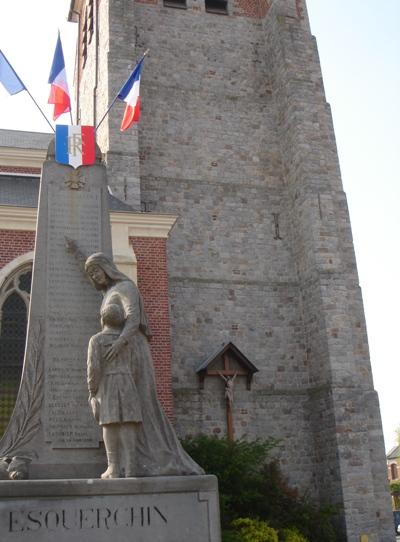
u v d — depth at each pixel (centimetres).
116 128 2289
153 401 688
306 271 2342
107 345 673
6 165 2192
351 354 2164
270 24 2761
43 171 831
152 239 1850
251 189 2508
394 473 7831
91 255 752
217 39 2736
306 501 1934
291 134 2527
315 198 2369
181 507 632
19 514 593
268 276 2389
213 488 646
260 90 2700
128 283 720
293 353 2295
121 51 2447
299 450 2169
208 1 2819
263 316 2322
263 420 2170
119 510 616
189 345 2200
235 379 2175
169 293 2245
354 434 2061
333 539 1842
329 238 2322
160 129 2492
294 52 2627
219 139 2555
